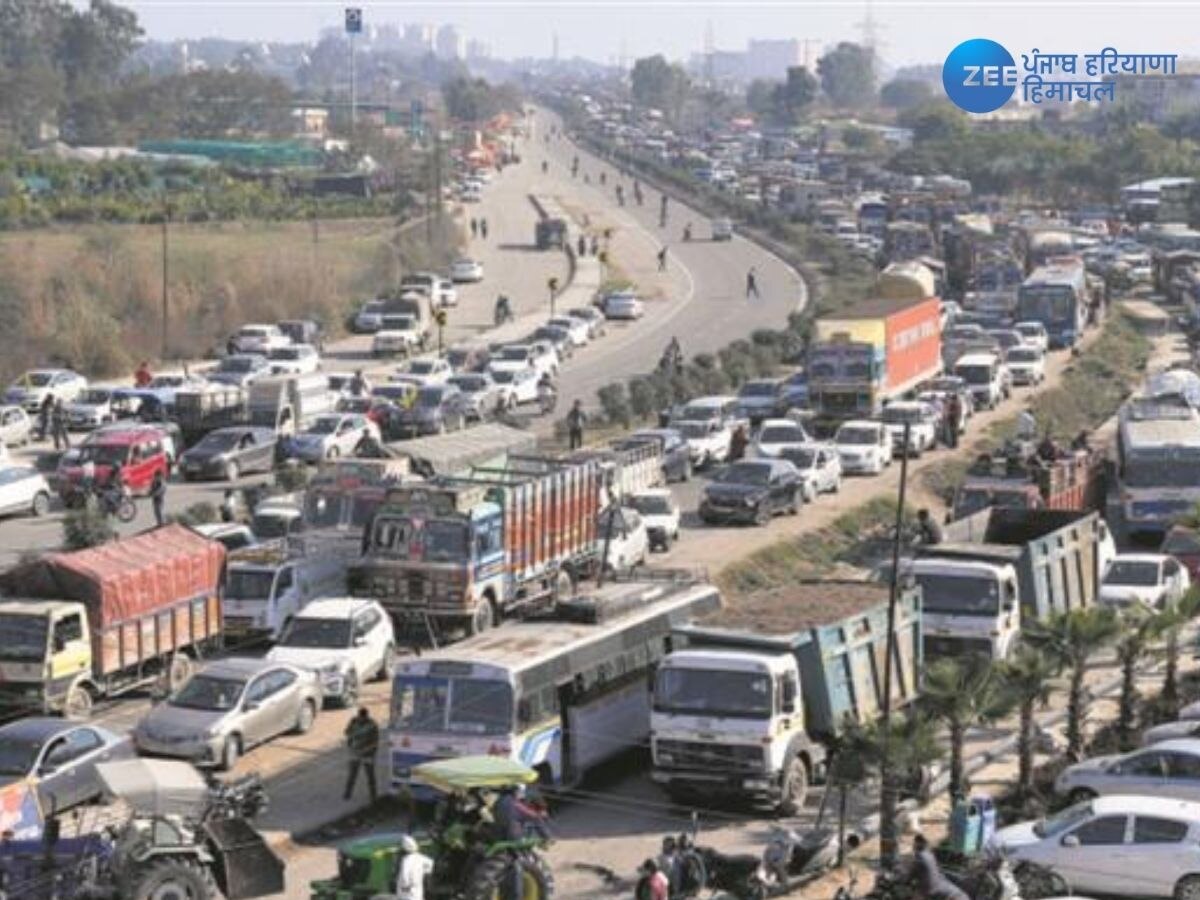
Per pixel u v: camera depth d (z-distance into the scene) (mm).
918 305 151375
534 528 86250
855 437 131500
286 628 77938
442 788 50406
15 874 50062
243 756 67812
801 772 63188
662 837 61094
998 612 74000
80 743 61219
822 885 56281
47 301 185000
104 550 74375
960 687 60375
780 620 65875
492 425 120750
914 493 126250
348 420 131375
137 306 197750
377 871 49594
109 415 141375
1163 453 111375
